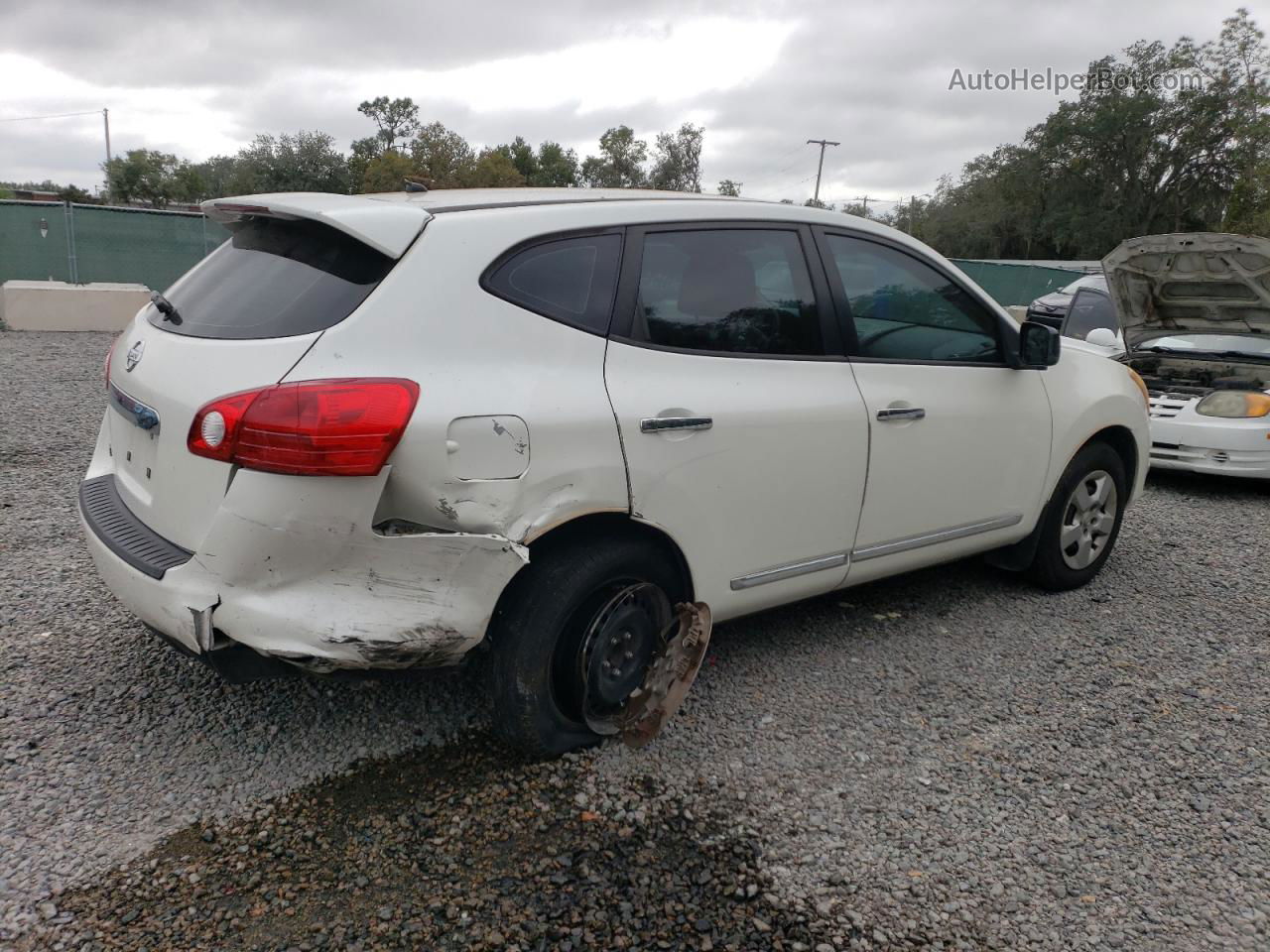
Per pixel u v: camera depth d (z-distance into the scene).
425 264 2.73
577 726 3.11
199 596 2.61
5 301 14.34
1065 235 56.78
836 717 3.47
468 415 2.64
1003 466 4.25
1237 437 6.98
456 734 3.24
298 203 2.85
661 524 3.08
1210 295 6.92
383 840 2.69
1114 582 5.03
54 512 5.45
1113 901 2.56
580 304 2.99
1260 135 49.81
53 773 2.93
